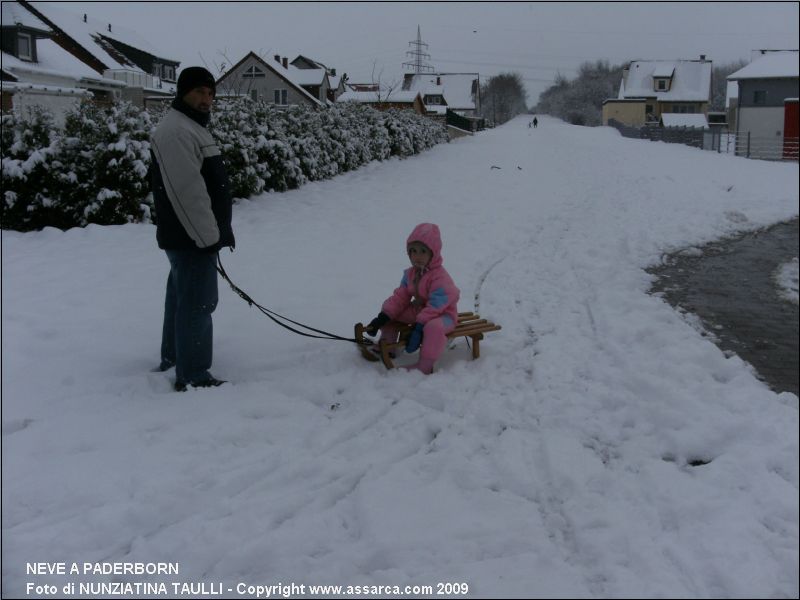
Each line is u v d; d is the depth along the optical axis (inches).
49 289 307.1
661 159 1030.4
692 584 117.4
